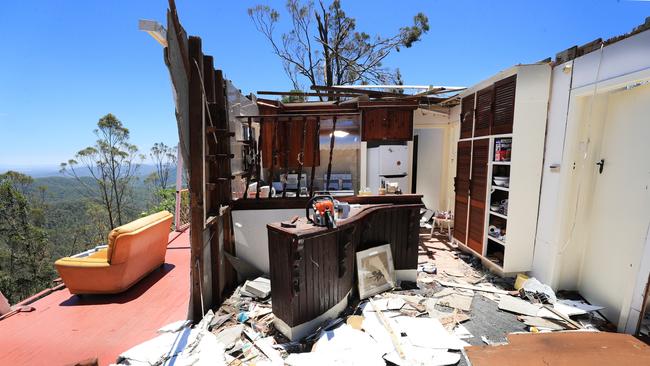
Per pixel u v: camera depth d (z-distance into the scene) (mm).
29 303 3021
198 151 2586
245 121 4352
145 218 3539
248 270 3711
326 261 2689
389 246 3488
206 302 2902
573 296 3318
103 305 2973
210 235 3043
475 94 4312
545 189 3516
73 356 2189
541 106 3463
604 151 3070
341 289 2902
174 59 2262
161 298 3131
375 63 11625
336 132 5547
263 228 3717
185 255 4469
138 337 2432
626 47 2500
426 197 7469
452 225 5711
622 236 2789
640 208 2605
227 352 2316
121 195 18625
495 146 3893
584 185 3219
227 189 3498
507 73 3574
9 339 2387
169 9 2203
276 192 5664
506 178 3795
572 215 3271
